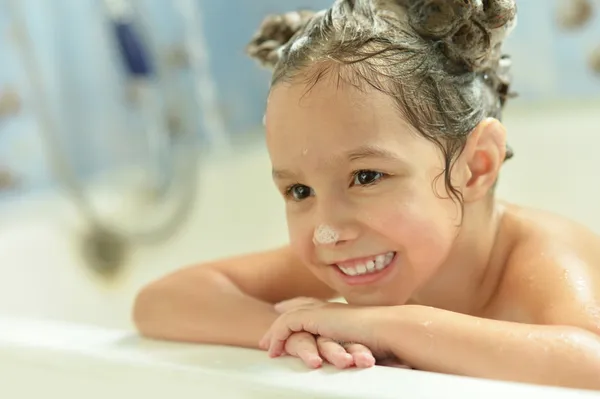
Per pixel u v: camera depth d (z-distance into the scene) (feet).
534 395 1.37
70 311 3.93
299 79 1.87
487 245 2.21
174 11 4.48
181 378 1.68
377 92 1.83
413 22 1.98
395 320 1.73
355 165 1.83
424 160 1.90
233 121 4.81
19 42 4.00
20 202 4.27
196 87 4.58
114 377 1.77
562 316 1.80
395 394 1.42
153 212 4.38
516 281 2.07
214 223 4.47
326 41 1.90
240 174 4.45
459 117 2.00
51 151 4.06
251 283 2.47
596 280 1.95
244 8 4.58
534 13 4.10
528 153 3.98
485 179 2.12
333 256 1.91
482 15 1.99
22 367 1.92
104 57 4.52
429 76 1.93
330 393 1.47
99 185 4.56
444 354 1.65
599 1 3.99
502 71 2.31
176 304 2.23
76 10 4.48
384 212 1.86
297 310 1.85
